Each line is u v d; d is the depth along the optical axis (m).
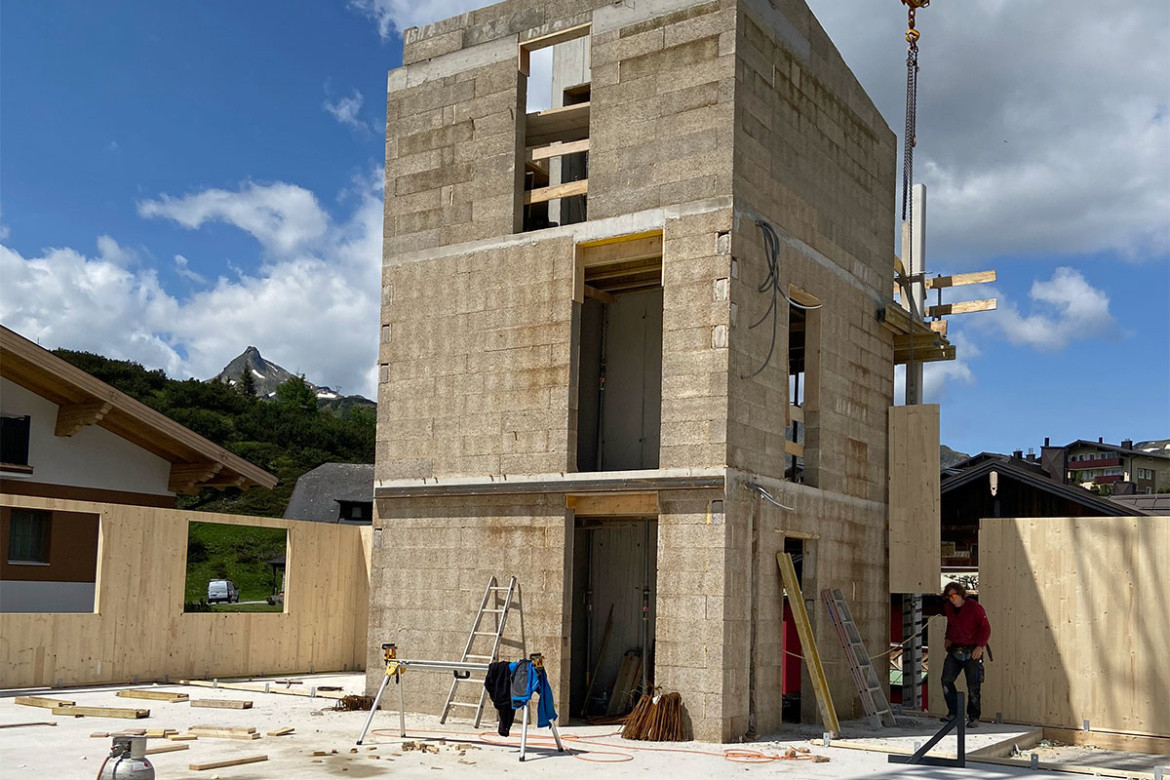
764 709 12.54
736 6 12.69
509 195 14.11
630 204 13.16
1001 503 22.73
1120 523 14.59
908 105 17.08
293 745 11.06
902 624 17.22
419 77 15.26
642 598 14.85
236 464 20.73
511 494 13.52
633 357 15.54
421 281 14.80
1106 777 10.42
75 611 19.05
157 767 9.55
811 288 14.28
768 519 12.80
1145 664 14.20
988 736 13.28
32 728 11.98
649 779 9.39
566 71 16.22
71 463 19.28
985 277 17.50
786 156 13.80
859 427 15.49
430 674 13.91
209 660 18.23
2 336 17.20
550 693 10.96
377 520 14.86
